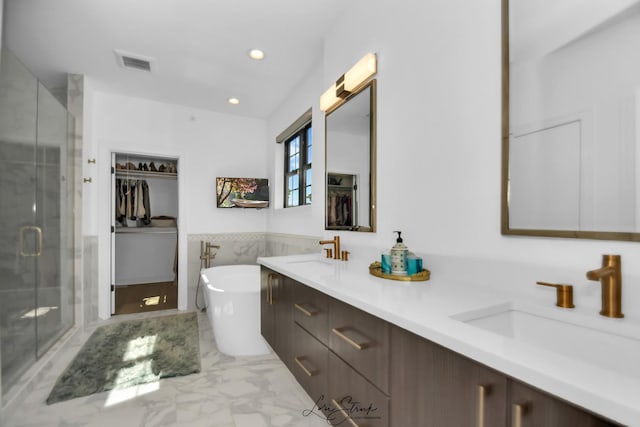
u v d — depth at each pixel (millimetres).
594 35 834
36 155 2158
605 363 748
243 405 1747
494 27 1102
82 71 2758
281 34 2234
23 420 1598
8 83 1827
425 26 1404
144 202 4762
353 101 1937
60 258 2523
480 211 1146
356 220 1907
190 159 3635
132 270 4969
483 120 1137
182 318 3250
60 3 1876
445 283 1248
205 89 3146
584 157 852
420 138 1431
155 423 1583
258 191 3814
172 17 2027
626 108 771
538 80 962
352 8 1935
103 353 2408
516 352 569
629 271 777
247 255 3924
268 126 4008
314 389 1330
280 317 1757
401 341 822
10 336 1821
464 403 637
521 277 1011
